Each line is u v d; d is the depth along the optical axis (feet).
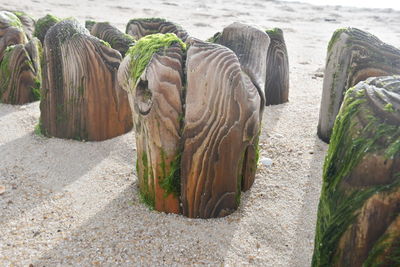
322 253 5.70
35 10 33.37
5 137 12.30
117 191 9.37
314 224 8.28
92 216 8.42
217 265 7.07
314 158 11.09
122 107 12.18
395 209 4.82
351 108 5.64
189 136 7.74
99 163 10.73
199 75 7.57
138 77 8.00
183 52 7.99
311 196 9.30
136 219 8.23
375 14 45.80
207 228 7.98
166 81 7.68
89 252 7.34
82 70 11.43
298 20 40.27
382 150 4.96
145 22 14.99
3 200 8.98
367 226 5.06
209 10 43.83
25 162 10.76
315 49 26.58
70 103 11.73
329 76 11.75
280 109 14.67
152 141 7.99
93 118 11.76
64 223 8.21
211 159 7.87
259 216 8.47
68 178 10.00
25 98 14.87
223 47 7.86
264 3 52.65
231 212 8.48
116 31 14.21
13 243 7.59
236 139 7.97
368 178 5.05
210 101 7.61
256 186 9.64
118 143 11.87
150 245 7.49
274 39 14.42
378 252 5.00
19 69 14.62
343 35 11.32
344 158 5.47
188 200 8.14
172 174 8.06
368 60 11.09
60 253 7.32
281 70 14.75
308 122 13.56
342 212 5.36
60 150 11.41
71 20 11.98
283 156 11.19
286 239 7.82
